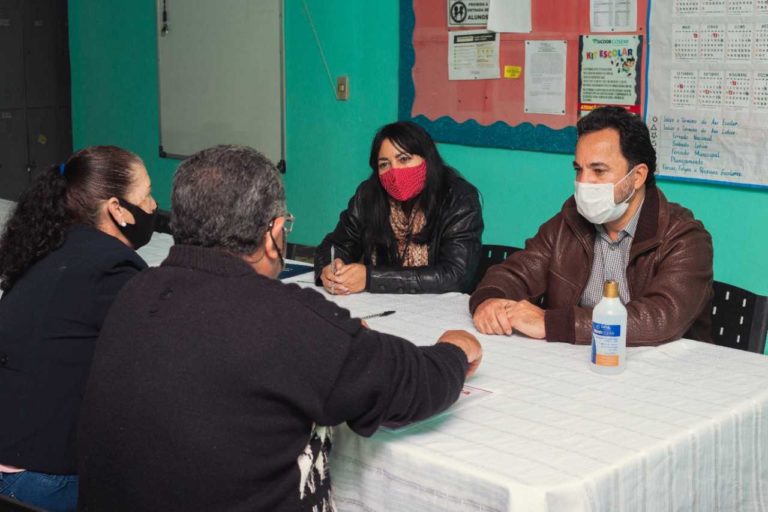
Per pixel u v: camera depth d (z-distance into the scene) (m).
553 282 2.27
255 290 1.33
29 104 5.61
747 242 3.17
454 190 2.66
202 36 4.93
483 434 1.50
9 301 1.81
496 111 3.79
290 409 1.32
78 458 1.39
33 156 5.68
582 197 2.06
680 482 1.50
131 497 1.32
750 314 2.20
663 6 3.20
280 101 4.61
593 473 1.35
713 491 1.58
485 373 1.81
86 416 1.36
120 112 5.53
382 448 1.48
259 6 4.60
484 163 3.91
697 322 2.20
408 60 4.05
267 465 1.31
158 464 1.29
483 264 2.77
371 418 1.38
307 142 4.54
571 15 3.48
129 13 5.32
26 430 1.74
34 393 1.74
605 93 3.43
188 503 1.29
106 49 5.52
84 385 1.76
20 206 1.83
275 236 1.42
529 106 3.67
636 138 2.03
